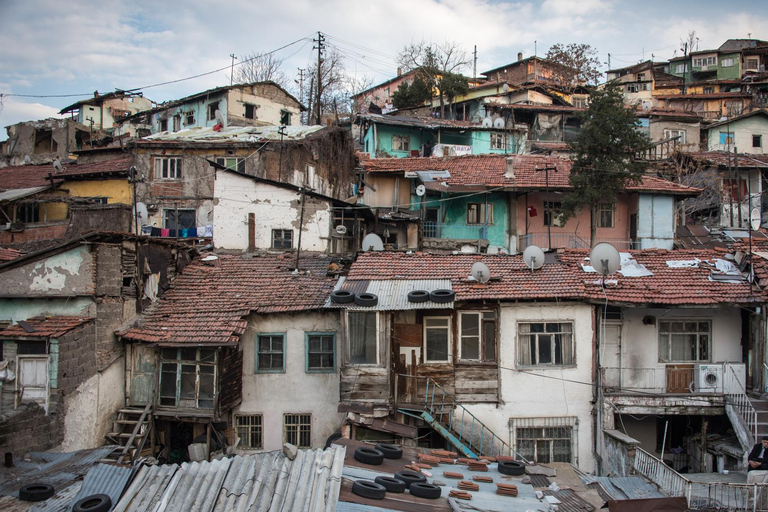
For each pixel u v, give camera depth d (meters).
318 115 44.53
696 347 18.56
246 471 9.75
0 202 28.06
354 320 17.33
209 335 16.95
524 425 17.52
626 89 57.69
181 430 18.11
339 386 18.27
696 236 27.31
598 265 17.41
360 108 56.41
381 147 39.09
